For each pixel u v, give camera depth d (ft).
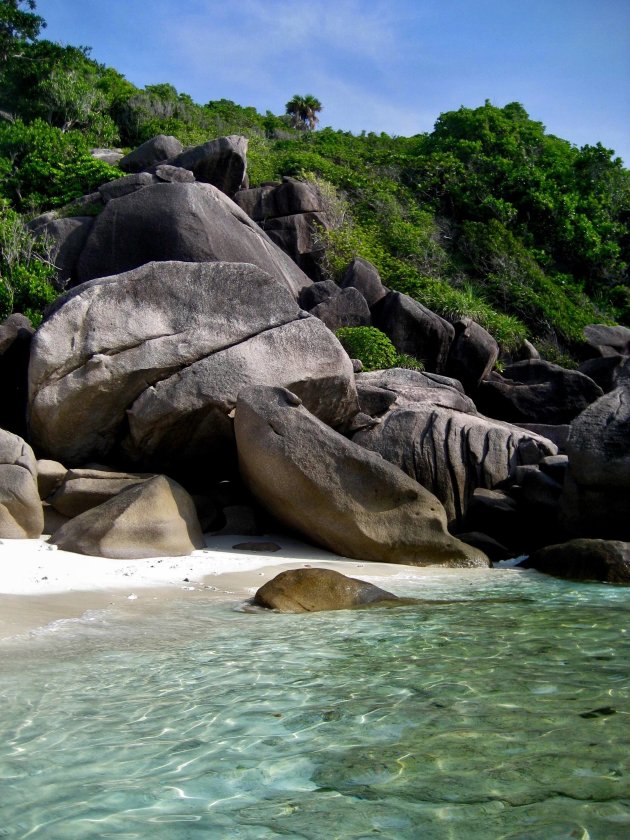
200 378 37.99
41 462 35.96
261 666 17.35
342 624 21.71
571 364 80.02
